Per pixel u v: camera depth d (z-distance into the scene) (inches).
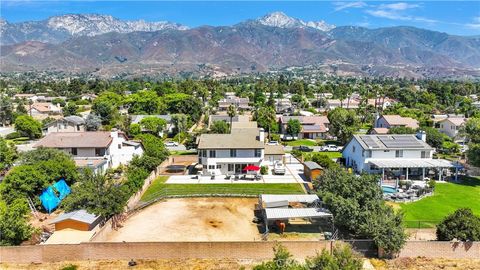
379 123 4402.1
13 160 2701.8
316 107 6988.2
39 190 1943.9
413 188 2303.2
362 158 2598.4
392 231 1441.9
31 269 1393.9
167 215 1881.2
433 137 3412.9
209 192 2207.2
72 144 2628.0
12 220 1493.6
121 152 2824.8
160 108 5442.9
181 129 4397.1
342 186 1704.0
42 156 2161.7
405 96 7190.0
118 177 2517.2
